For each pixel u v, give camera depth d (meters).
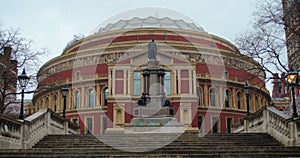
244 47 31.73
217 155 15.07
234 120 68.50
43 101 73.88
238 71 70.75
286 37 33.16
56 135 22.77
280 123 21.30
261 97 75.75
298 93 50.56
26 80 21.08
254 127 26.42
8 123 17.89
